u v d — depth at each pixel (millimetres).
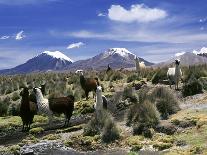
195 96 27312
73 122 27016
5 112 32250
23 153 19578
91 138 21375
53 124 26922
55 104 25969
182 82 33312
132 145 19969
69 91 36938
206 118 20875
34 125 27391
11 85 44750
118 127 22172
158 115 22250
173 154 17188
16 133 25328
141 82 36188
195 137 19328
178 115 22781
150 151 18812
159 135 20812
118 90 35281
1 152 20562
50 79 48344
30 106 25828
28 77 53219
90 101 31453
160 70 36719
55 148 20859
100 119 22703
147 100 23516
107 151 19797
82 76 33406
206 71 34844
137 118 22797
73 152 19969
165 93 25016
